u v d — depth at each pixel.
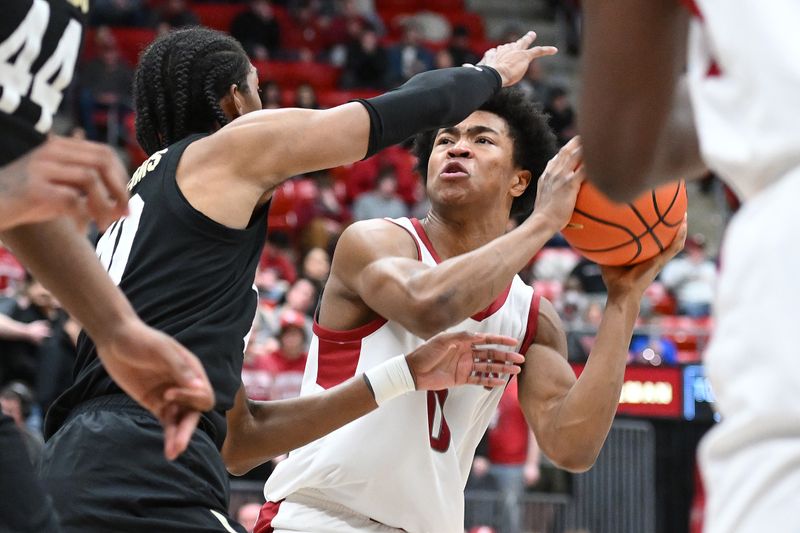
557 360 4.76
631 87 2.15
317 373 4.76
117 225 3.91
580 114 2.26
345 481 4.56
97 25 23.64
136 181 3.98
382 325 4.68
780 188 1.83
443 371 4.22
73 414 3.77
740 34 1.86
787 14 1.84
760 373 1.79
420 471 4.57
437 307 4.07
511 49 4.37
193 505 3.65
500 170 4.71
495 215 4.76
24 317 11.23
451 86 3.96
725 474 1.84
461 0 28.52
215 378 3.69
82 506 3.53
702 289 17.50
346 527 4.61
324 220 19.23
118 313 2.57
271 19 24.69
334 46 25.39
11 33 2.44
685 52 2.17
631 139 2.22
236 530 3.74
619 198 2.36
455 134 4.72
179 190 3.77
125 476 3.58
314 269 15.31
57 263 2.53
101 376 3.76
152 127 4.25
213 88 4.15
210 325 3.70
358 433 4.54
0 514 2.76
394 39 26.81
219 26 25.31
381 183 20.09
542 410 4.64
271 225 19.86
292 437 4.34
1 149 2.50
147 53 4.27
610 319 4.50
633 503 10.54
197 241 3.73
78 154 2.19
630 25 2.10
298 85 24.06
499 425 11.34
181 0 25.48
